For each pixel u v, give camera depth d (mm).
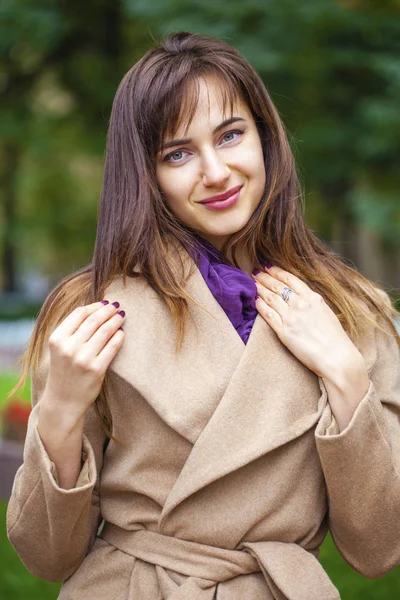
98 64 14789
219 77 2170
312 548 2242
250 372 2135
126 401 2139
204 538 2115
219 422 2076
